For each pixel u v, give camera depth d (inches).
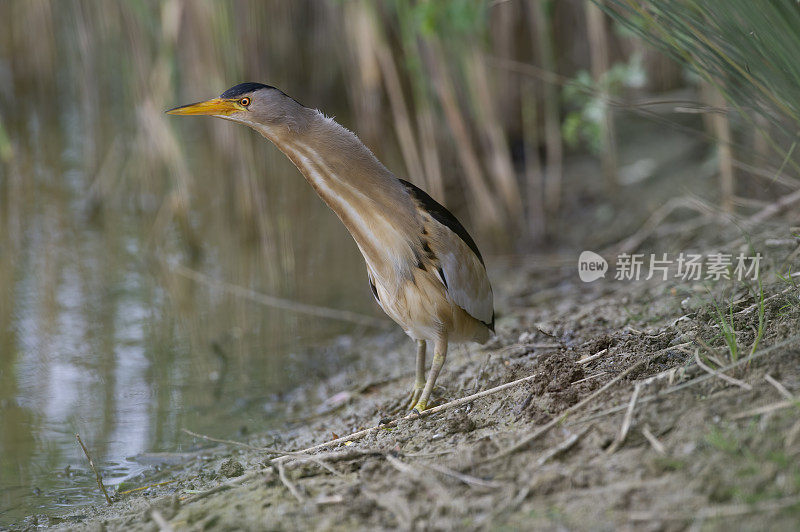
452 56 533.0
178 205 524.7
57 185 605.9
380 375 370.6
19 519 267.6
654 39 288.0
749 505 182.7
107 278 489.7
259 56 540.4
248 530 212.8
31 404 362.0
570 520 190.9
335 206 283.6
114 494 284.0
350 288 475.8
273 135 278.5
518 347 326.0
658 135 576.7
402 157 595.5
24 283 481.7
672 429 215.6
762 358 231.1
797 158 375.6
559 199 547.5
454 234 289.7
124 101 633.6
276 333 430.9
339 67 725.9
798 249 312.2
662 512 186.7
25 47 724.7
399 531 200.1
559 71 643.5
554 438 228.5
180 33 569.3
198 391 373.4
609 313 344.2
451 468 223.0
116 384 380.2
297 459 252.1
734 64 269.9
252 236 526.9
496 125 514.9
